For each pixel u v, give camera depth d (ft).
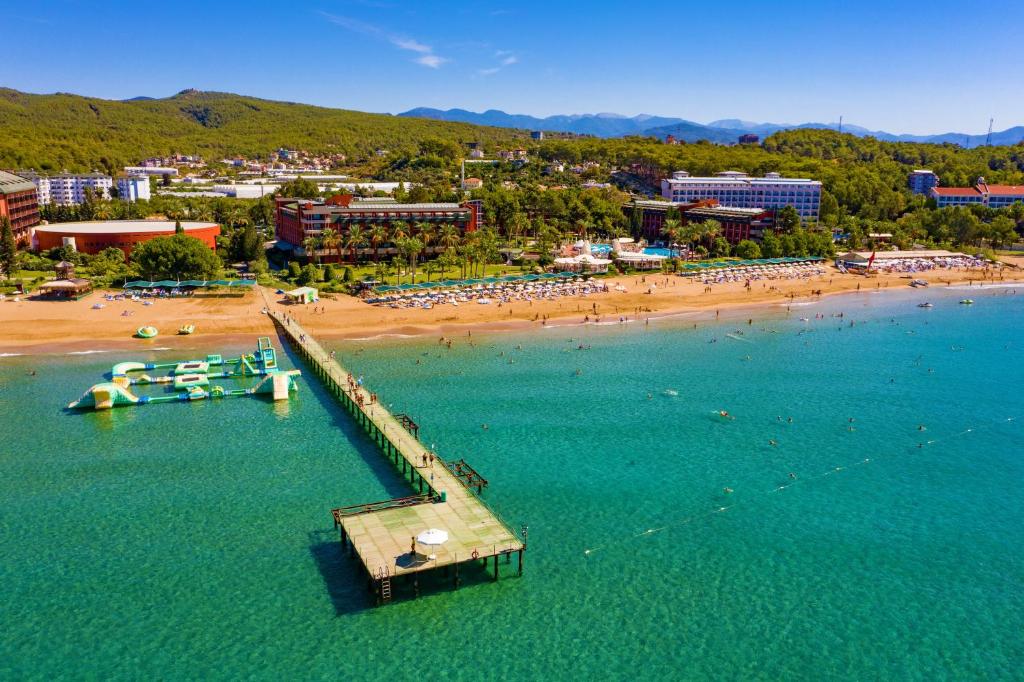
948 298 646.33
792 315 566.36
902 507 253.03
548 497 257.14
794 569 215.10
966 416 341.82
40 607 193.16
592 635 185.26
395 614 192.65
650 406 350.43
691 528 237.45
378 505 238.89
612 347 460.14
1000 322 546.26
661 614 193.57
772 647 181.27
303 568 211.82
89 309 495.00
